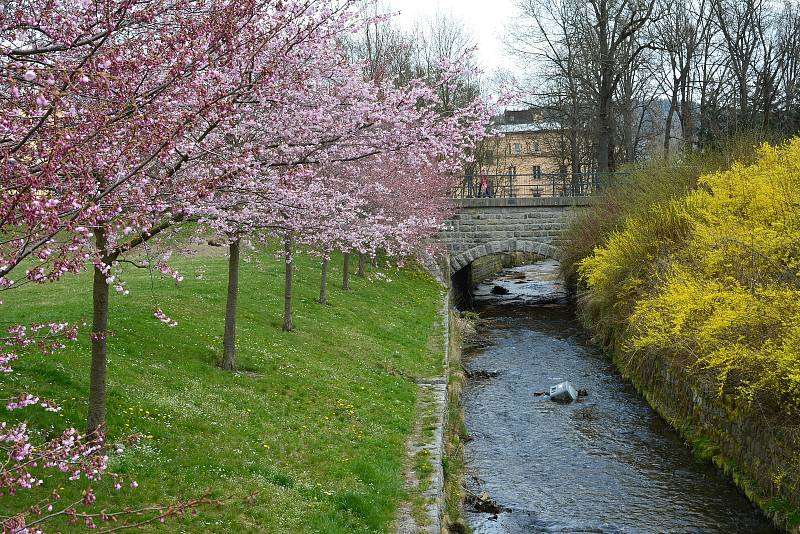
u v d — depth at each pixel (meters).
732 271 14.98
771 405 12.50
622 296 22.25
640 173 28.48
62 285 20.84
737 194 17.69
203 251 30.39
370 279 30.88
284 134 10.94
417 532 9.30
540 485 13.60
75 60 7.42
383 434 13.15
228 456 10.33
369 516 9.52
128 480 8.81
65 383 10.93
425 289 33.31
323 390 14.82
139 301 18.00
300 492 9.83
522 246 35.81
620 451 15.30
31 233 5.00
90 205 5.23
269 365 15.54
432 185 28.00
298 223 11.88
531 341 26.80
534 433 16.53
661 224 21.22
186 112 7.16
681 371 16.48
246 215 10.81
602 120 40.12
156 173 8.73
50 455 5.50
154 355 13.91
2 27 6.98
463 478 13.60
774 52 39.59
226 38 7.98
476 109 12.05
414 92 11.77
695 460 14.63
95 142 6.33
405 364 19.47
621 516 12.23
